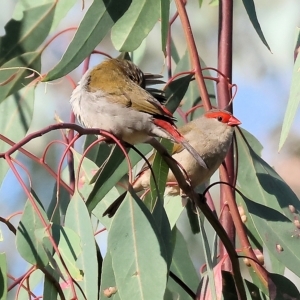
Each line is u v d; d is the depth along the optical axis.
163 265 7.98
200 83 10.23
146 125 8.41
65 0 10.56
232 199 9.68
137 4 9.34
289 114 8.44
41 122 13.30
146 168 9.82
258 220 9.27
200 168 10.24
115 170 8.88
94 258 7.96
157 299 7.88
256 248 10.38
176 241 10.45
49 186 13.19
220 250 10.28
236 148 9.76
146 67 13.41
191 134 10.35
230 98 10.52
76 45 8.95
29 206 8.09
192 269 10.35
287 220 9.30
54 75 8.82
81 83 9.20
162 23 9.29
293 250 9.18
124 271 8.01
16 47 10.41
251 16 9.98
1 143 10.13
